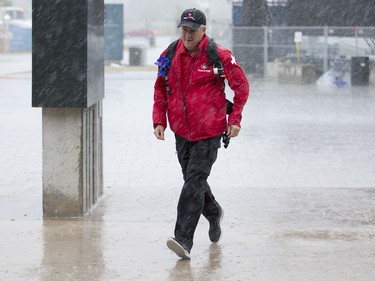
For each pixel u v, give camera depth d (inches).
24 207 775.7
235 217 728.3
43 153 716.7
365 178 972.6
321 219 722.2
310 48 2741.1
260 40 2832.2
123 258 587.8
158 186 911.0
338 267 562.9
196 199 580.7
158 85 608.7
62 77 690.8
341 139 1304.1
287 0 2844.5
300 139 1300.4
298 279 536.4
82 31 686.5
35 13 685.9
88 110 737.0
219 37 3248.0
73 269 558.6
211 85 586.9
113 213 741.9
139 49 3462.1
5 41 4667.8
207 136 585.3
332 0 2753.4
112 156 1136.2
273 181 953.5
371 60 2568.9
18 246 617.9
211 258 587.8
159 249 613.3
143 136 1330.0
